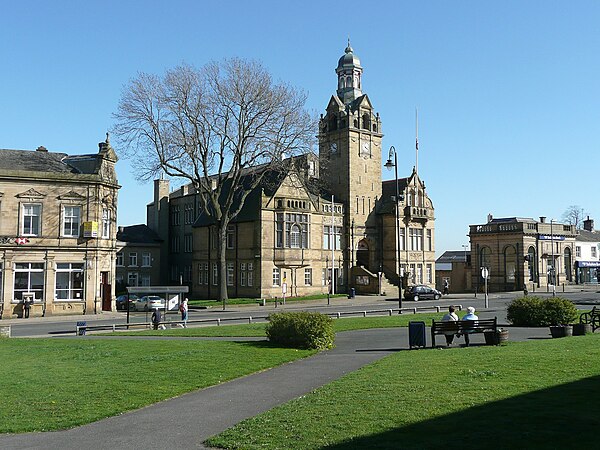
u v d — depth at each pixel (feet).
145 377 60.03
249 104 182.80
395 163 168.86
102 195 168.76
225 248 207.82
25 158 168.14
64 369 65.57
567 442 31.07
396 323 111.04
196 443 36.83
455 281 295.69
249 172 234.99
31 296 156.97
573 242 282.36
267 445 34.22
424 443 32.19
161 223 277.44
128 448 36.50
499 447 30.89
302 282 220.43
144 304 177.37
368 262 244.01
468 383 47.37
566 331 81.87
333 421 38.17
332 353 77.41
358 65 251.19
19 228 157.58
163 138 180.14
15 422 43.65
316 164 241.76
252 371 63.77
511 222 262.47
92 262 164.25
